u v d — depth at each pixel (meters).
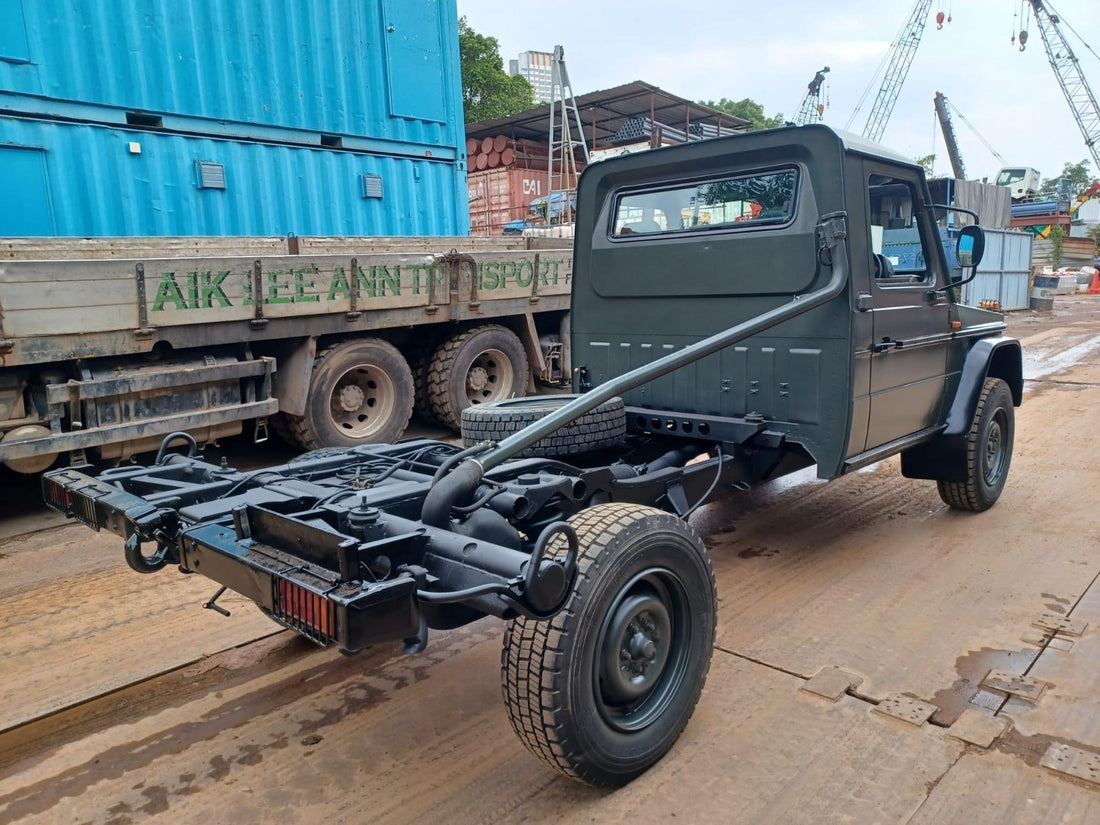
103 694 3.11
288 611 2.16
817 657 3.27
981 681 3.05
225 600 3.96
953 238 10.02
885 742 2.67
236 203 8.42
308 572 2.17
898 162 3.96
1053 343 14.48
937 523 4.92
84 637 3.58
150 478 3.22
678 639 2.68
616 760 2.39
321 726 2.88
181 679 3.22
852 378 3.59
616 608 2.41
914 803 2.37
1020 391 5.34
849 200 3.55
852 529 4.86
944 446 4.78
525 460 3.24
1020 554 4.36
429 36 10.04
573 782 2.54
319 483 3.22
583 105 18.39
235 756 2.71
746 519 5.11
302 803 2.46
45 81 7.02
